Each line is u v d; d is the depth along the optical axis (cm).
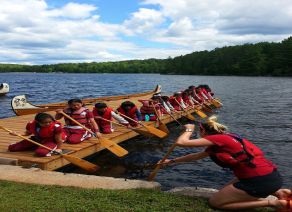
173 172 802
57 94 3566
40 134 731
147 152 1001
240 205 440
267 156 955
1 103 2516
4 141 861
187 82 6525
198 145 456
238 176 443
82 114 855
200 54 13288
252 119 1662
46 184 541
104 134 977
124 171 819
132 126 1115
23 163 688
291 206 423
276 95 3219
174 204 462
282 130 1364
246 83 5847
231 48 12250
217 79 8081
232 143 447
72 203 455
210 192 504
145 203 462
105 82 6838
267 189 433
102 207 444
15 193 491
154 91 2638
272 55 10112
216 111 1992
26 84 5675
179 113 1540
